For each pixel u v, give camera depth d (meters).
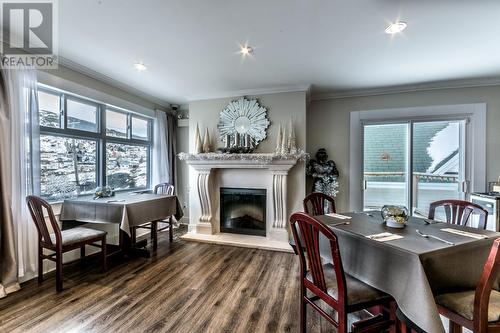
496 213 2.93
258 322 1.90
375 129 3.99
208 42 2.46
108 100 3.62
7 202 2.29
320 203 2.68
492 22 2.07
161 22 2.11
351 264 1.66
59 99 3.10
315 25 2.15
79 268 2.88
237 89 3.88
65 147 3.19
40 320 1.90
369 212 2.38
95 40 2.43
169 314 2.00
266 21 2.09
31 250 2.59
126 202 2.97
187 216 5.05
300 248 1.70
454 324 1.40
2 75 2.27
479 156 3.50
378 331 1.63
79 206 3.00
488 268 1.16
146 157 4.60
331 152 4.16
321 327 1.86
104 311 2.03
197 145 4.03
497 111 3.45
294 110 3.73
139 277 2.66
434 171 3.73
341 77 3.38
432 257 1.29
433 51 2.62
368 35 2.30
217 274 2.73
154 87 3.84
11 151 2.38
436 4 1.85
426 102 3.73
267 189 3.85
